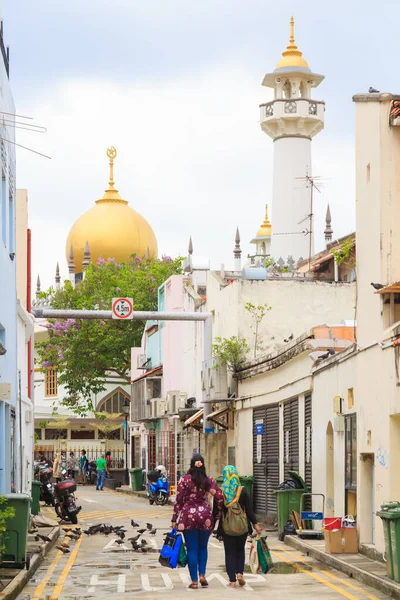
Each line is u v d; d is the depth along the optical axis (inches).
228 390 1641.2
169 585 740.0
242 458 1553.9
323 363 1080.8
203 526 717.3
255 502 1459.2
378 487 867.4
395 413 813.9
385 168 896.3
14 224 1128.2
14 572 770.8
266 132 3368.6
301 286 1705.2
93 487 2795.3
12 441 1091.3
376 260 895.1
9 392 913.5
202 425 1833.2
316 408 1122.7
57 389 3533.5
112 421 3336.6
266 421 1412.4
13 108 1133.7
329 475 1068.5
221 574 812.6
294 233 3189.0
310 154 3329.2
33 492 1406.3
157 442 2434.8
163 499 1879.9
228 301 1739.7
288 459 1284.4
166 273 3216.0
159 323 2500.0
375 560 845.8
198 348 1982.0
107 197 4953.3
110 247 4798.2
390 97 903.7
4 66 989.2
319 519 1055.0
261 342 1679.4
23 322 1365.7
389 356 833.5
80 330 3006.9
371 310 902.4
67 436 3383.4
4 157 987.9
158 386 2438.5
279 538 1117.1
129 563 895.1
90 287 3161.9
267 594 687.1
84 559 929.5
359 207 946.7
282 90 3361.2
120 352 3026.6
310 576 793.6
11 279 1095.0
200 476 722.8
